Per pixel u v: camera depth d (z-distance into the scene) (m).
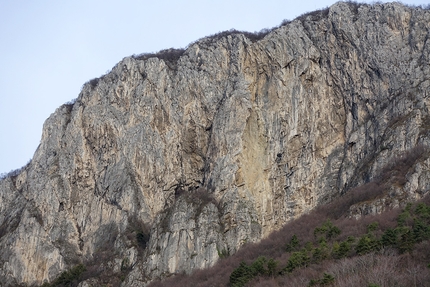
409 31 158.50
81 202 161.25
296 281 114.25
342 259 116.56
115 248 147.62
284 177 153.38
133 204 155.12
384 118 149.75
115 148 163.38
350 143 153.62
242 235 142.00
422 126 142.38
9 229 159.75
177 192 158.00
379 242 116.88
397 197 131.75
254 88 161.00
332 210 141.62
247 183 150.50
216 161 152.50
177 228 143.12
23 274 151.25
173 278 136.50
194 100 163.75
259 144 154.75
